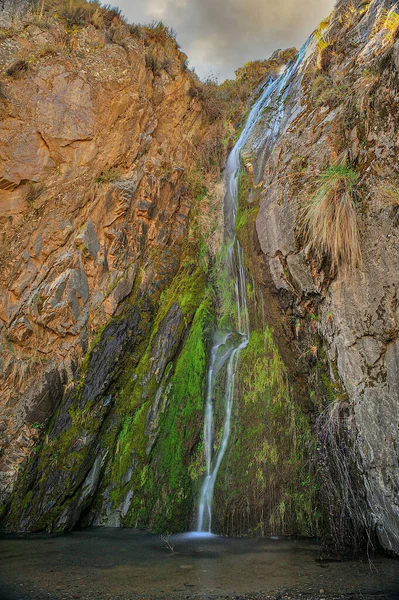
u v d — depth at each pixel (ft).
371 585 12.67
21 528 19.99
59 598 11.70
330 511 17.56
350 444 16.90
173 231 30.55
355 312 16.87
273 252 22.27
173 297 27.78
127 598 11.74
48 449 21.77
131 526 20.98
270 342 23.04
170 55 35.40
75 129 26.78
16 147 25.45
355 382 16.67
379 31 22.30
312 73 26.81
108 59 29.01
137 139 29.60
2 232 24.68
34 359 23.11
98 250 26.22
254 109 35.29
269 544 17.29
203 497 20.29
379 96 17.83
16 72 26.17
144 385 24.72
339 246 17.42
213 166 34.37
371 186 16.98
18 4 28.68
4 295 23.80
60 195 25.91
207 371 23.97
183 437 21.84
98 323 25.09
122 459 23.08
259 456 20.31
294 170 22.20
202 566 14.52
